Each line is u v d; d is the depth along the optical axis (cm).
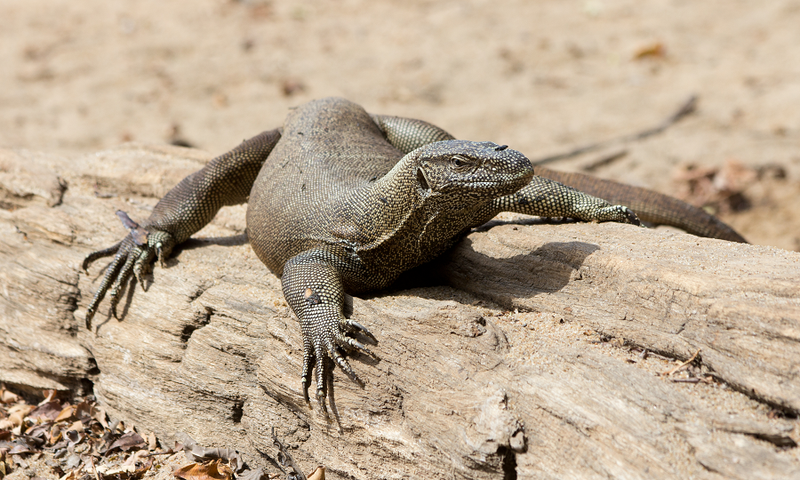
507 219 662
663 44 1734
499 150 503
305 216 602
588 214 612
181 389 616
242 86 1647
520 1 2114
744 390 421
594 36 1856
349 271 579
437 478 471
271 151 734
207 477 569
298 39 1903
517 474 439
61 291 707
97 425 665
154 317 642
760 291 455
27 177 841
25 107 1566
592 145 1338
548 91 1588
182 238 709
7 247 762
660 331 477
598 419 425
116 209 794
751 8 1955
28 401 730
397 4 2134
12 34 1970
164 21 2039
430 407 480
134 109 1549
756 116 1406
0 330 728
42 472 598
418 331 512
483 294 581
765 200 1150
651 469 397
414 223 554
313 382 533
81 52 1848
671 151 1305
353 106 762
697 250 529
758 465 379
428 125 754
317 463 542
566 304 532
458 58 1750
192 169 888
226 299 614
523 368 472
